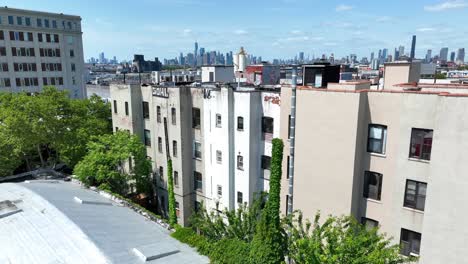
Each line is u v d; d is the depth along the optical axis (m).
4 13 88.75
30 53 95.25
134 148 38.22
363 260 14.98
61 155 45.12
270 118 30.06
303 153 24.23
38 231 22.59
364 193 22.97
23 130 41.44
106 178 37.19
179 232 23.91
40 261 19.33
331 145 22.70
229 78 49.31
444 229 18.78
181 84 42.19
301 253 16.61
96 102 55.16
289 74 41.38
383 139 21.42
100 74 149.25
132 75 70.50
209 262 20.39
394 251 16.58
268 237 17.16
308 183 24.34
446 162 18.19
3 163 42.59
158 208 41.75
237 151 32.19
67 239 21.11
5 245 21.61
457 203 18.17
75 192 32.22
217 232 22.52
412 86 25.39
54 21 99.69
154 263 19.45
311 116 23.38
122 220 26.14
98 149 38.09
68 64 104.38
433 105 18.83
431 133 19.25
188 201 37.81
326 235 16.55
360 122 21.50
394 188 21.09
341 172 22.52
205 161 35.62
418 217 20.33
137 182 39.38
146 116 41.31
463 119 17.34
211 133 34.00
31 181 35.81
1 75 90.19
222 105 32.09
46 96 47.47
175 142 36.94
